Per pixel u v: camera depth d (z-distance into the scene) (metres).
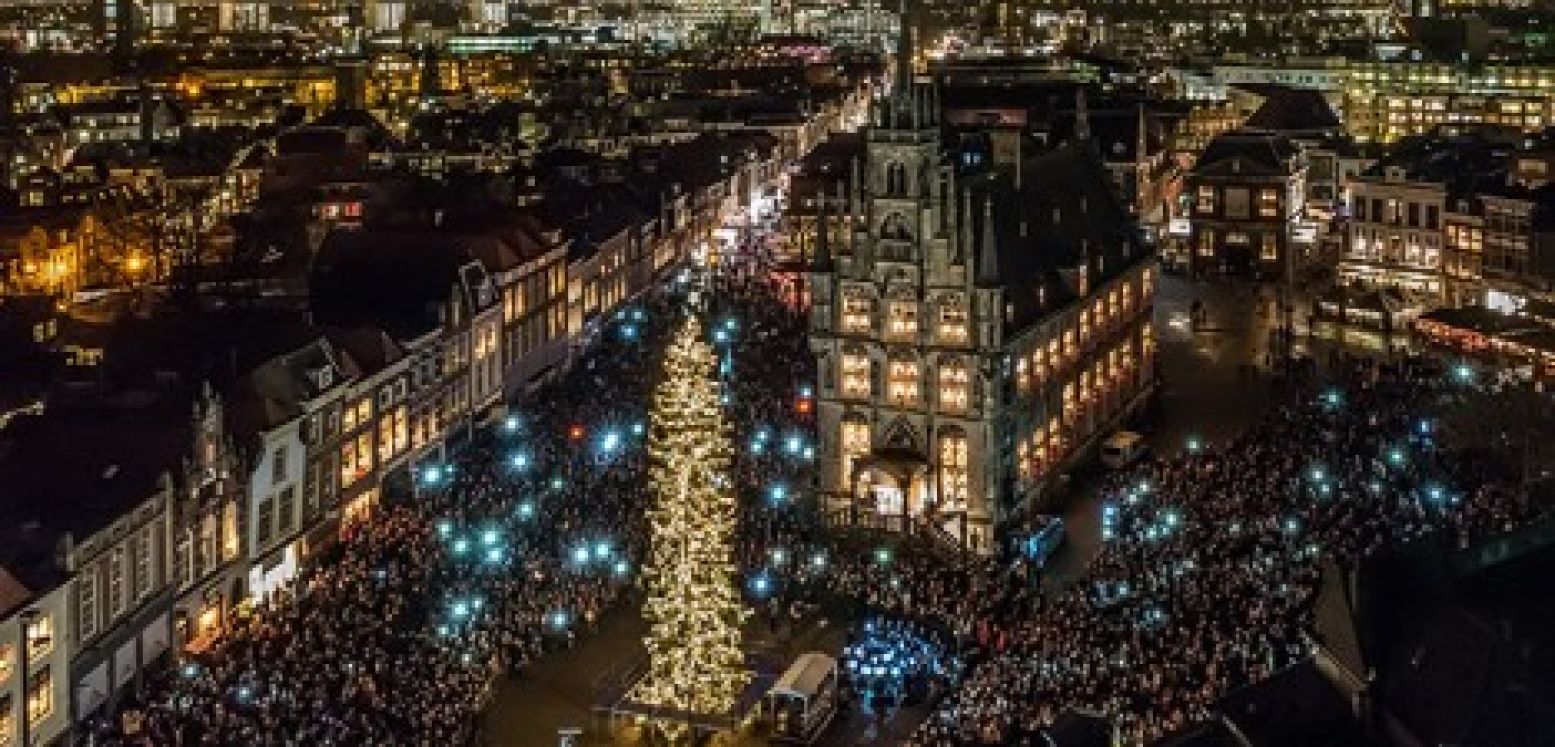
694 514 100.69
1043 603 115.81
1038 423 144.25
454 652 107.00
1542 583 84.06
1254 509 124.94
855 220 137.25
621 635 115.00
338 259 165.00
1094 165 176.00
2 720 92.00
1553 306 185.00
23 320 167.62
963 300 133.62
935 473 136.38
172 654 111.44
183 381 126.75
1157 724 89.88
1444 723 73.38
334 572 122.38
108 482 108.81
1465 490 128.50
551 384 184.38
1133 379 169.88
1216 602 106.81
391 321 155.38
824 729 101.88
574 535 128.25
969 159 161.00
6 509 104.62
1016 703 96.81
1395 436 144.00
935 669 107.31
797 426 157.50
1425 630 79.75
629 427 157.88
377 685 101.31
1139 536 122.88
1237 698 82.31
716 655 102.25
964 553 130.75
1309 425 150.75
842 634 115.75
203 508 115.06
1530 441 134.50
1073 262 153.50
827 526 137.00
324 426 132.00
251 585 122.06
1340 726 79.56
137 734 96.00
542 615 115.12
